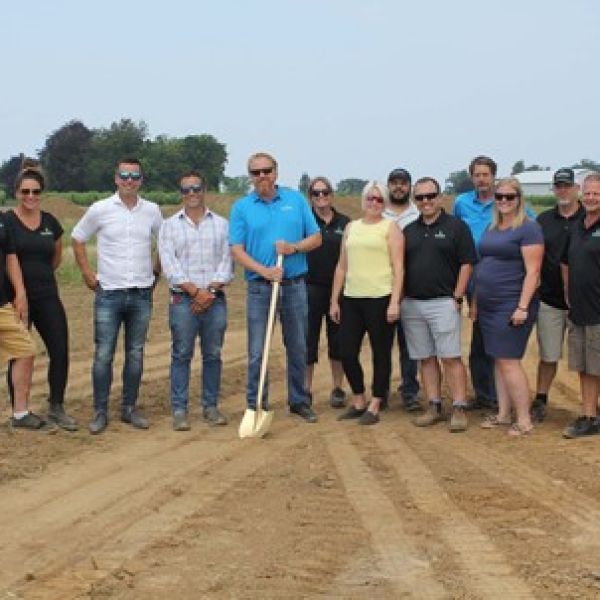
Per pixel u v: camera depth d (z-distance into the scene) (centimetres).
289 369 914
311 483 668
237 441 820
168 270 855
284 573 485
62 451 778
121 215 849
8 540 550
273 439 829
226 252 872
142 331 876
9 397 997
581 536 549
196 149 8588
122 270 852
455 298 857
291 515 589
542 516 588
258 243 863
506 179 816
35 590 467
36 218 834
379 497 631
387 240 867
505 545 532
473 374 966
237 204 871
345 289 891
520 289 827
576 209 856
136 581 477
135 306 864
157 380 1133
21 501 632
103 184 8831
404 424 898
